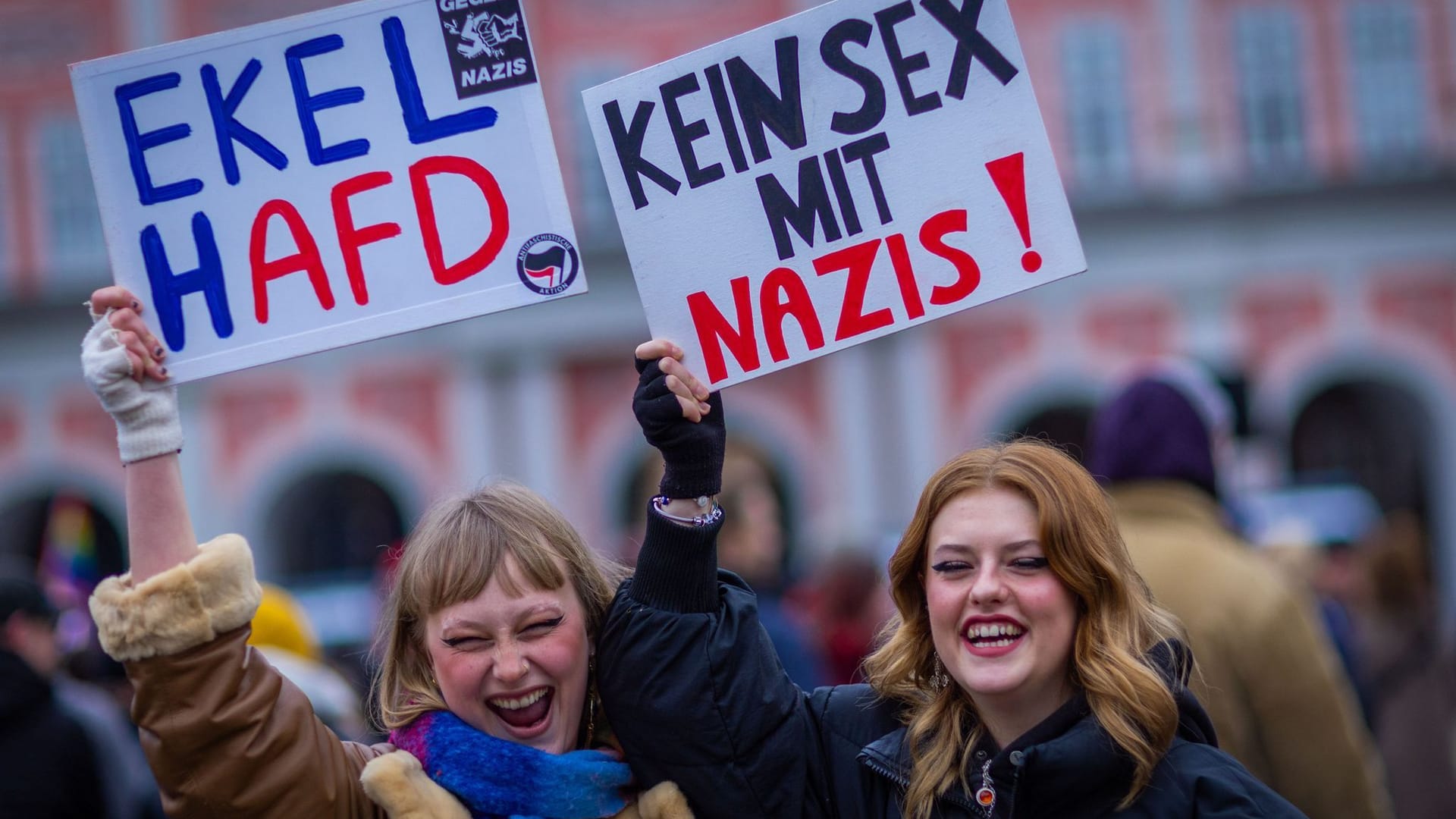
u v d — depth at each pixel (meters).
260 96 3.40
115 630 2.96
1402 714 7.28
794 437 24.31
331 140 3.40
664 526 3.18
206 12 25.19
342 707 5.63
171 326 3.35
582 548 3.32
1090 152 24.16
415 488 24.88
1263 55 24.17
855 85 3.40
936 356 24.05
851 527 8.30
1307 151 24.16
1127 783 2.96
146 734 3.00
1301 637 4.11
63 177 25.47
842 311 3.37
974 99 3.37
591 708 3.34
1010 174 3.35
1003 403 23.88
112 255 3.36
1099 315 23.81
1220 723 4.03
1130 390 4.55
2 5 25.39
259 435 25.05
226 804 2.98
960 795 3.05
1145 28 24.09
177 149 3.39
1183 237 23.69
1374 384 25.56
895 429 24.09
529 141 3.39
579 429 24.73
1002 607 3.02
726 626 3.21
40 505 26.30
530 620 3.12
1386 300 23.52
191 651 2.98
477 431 24.70
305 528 26.84
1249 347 23.62
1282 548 8.25
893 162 3.38
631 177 3.40
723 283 3.37
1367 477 26.77
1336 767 4.08
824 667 8.00
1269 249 23.61
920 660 3.22
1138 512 4.43
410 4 3.40
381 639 3.41
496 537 3.15
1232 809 2.87
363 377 24.95
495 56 3.40
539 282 3.36
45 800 5.40
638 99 3.41
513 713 3.17
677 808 3.14
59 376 25.14
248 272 3.37
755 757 3.16
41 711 5.48
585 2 25.08
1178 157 23.86
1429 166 23.27
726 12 24.95
